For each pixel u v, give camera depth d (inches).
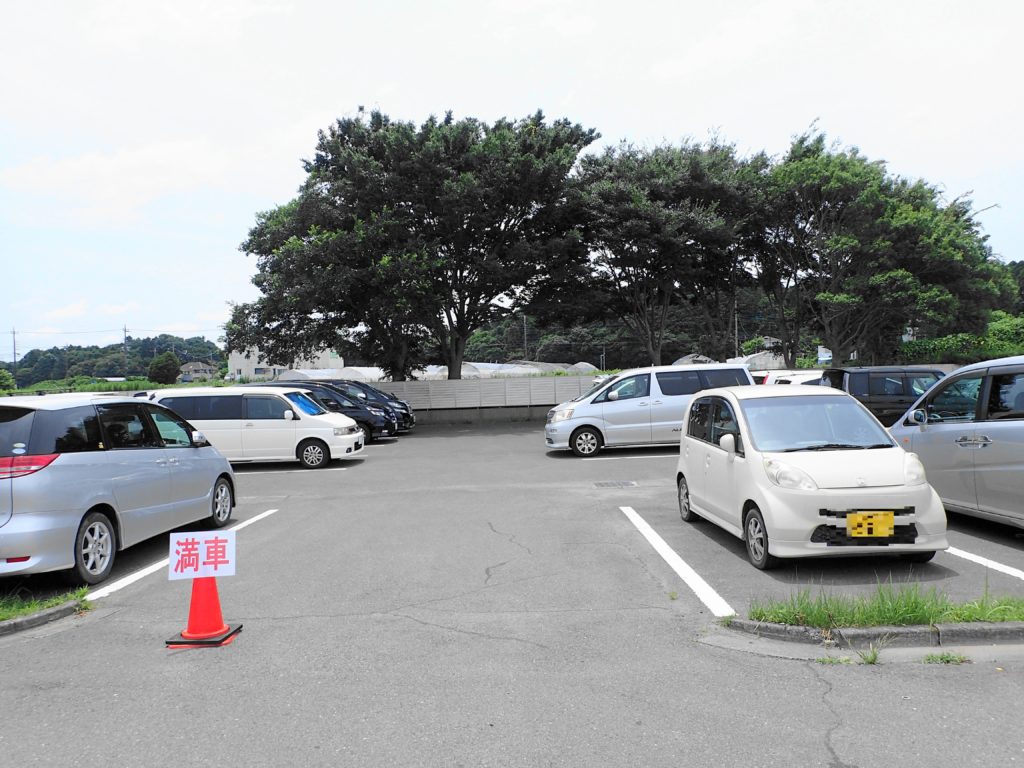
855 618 184.2
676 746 130.1
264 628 202.2
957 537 292.0
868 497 235.1
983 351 1154.0
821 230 1021.8
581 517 355.6
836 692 151.9
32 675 172.2
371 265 880.3
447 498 424.5
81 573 247.8
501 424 1067.9
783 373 795.4
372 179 901.2
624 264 994.7
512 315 1082.7
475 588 238.5
